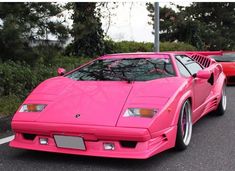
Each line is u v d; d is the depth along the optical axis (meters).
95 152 3.72
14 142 4.11
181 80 4.47
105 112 3.77
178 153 4.39
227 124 6.05
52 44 9.37
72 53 13.59
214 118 6.53
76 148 3.78
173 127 4.02
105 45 14.36
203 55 6.53
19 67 7.89
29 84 7.86
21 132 4.03
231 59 12.59
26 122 3.92
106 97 4.01
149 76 4.52
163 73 4.59
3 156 4.29
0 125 5.60
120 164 3.98
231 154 4.39
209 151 4.50
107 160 4.09
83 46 13.65
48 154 4.32
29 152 4.42
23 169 3.86
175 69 4.70
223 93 6.89
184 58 5.36
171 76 4.56
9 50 8.10
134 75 4.57
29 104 4.11
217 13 34.84
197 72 5.01
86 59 12.45
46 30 9.09
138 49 16.50
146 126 3.58
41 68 8.84
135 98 3.92
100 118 3.71
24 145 4.02
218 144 4.82
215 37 31.70
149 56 5.07
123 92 4.07
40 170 3.82
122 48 15.54
